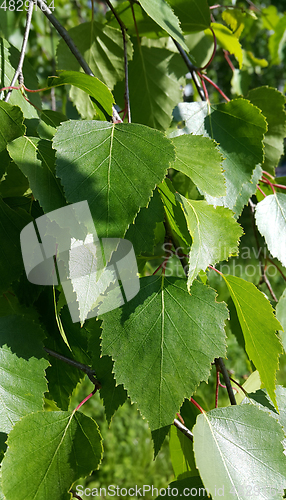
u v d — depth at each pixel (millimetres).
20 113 266
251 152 325
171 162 251
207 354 274
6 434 268
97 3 863
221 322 279
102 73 382
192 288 283
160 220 277
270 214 342
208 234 274
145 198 245
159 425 267
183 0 356
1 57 305
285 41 673
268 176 376
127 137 258
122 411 854
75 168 249
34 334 284
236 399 327
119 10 377
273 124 379
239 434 279
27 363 279
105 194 246
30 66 322
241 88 517
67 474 267
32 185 256
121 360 271
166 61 409
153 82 407
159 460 768
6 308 314
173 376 271
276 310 340
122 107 398
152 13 300
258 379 334
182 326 277
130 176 249
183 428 281
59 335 310
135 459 760
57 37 705
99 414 835
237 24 465
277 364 297
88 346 296
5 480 259
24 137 267
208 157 279
